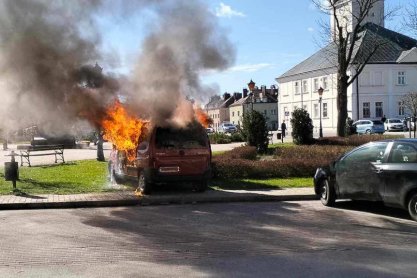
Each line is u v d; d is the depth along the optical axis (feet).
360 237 25.44
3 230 28.14
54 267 20.26
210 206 36.91
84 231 27.68
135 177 42.39
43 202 36.63
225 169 50.42
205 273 19.08
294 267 19.74
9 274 19.27
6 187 44.83
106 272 19.44
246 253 22.20
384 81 192.34
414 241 24.44
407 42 206.49
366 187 32.76
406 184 29.81
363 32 186.70
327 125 204.85
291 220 30.66
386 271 19.01
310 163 52.47
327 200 36.29
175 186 45.96
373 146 33.06
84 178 51.96
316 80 213.66
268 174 51.57
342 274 18.66
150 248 23.47
